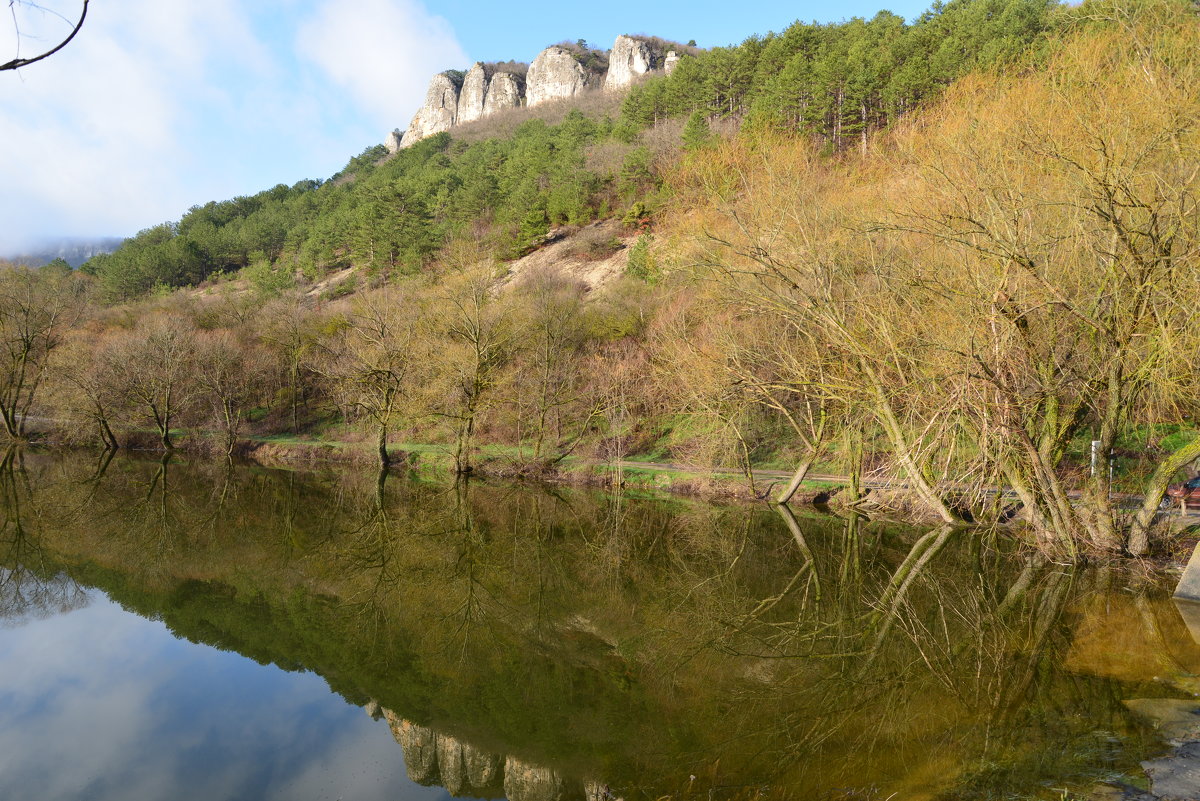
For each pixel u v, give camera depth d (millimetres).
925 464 18719
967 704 8719
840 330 17500
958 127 15469
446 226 82875
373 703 10609
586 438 37781
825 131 34594
